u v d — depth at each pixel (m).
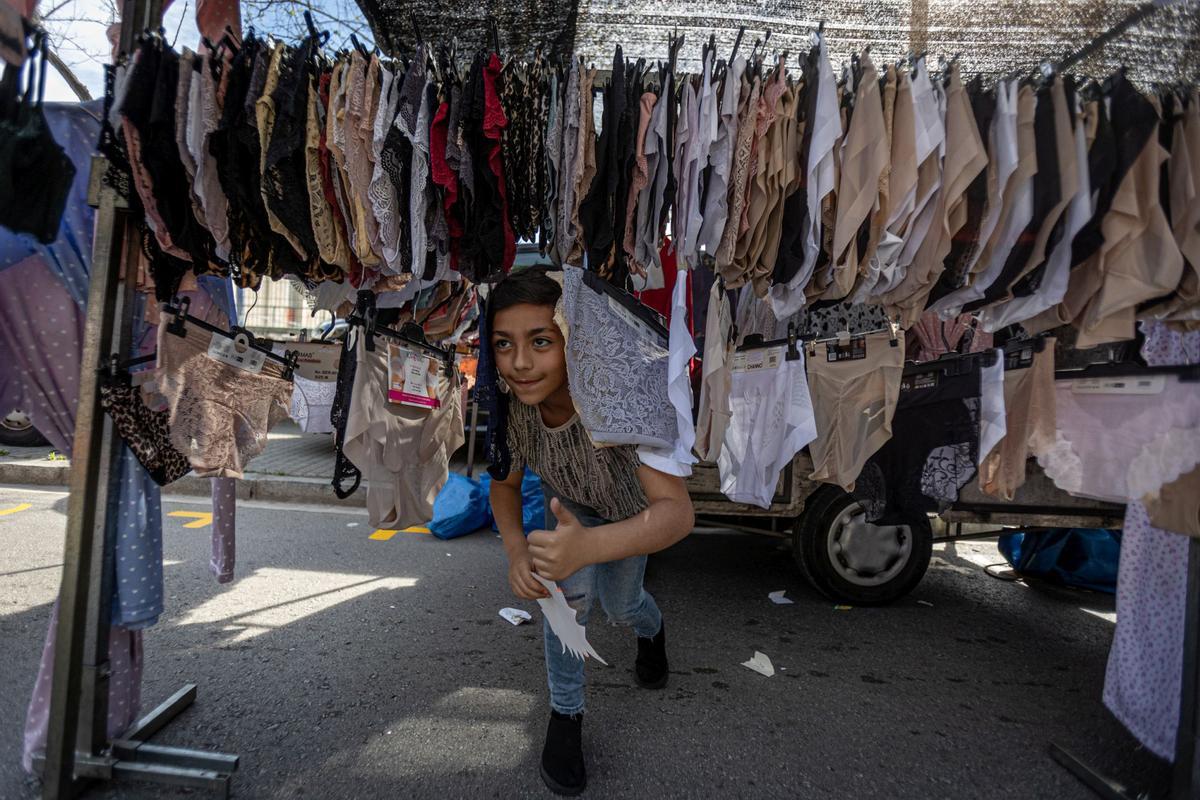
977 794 1.97
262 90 1.55
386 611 3.24
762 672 2.72
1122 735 2.31
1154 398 1.78
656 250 1.85
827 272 1.85
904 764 2.10
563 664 1.85
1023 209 1.66
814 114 1.69
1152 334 2.04
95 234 1.66
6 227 1.60
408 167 1.71
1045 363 2.04
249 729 2.14
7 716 2.14
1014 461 2.16
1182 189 1.62
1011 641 3.19
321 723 2.20
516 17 1.84
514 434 1.77
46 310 1.83
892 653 2.98
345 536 4.55
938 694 2.60
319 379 2.54
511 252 1.81
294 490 5.55
